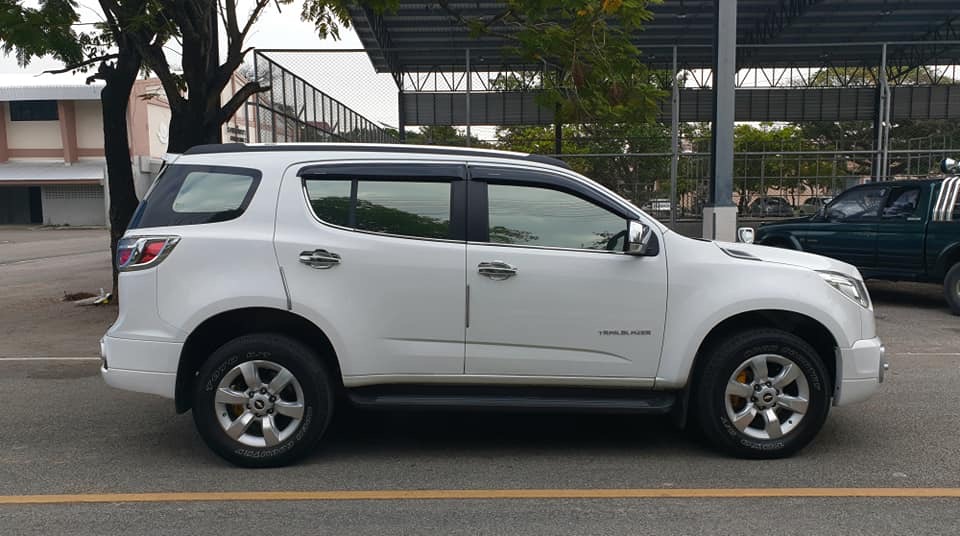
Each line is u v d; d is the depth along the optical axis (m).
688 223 17.89
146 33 10.47
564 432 5.71
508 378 4.90
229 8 10.44
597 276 4.86
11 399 6.61
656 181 18.27
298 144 5.05
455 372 4.88
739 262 5.01
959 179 10.86
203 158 4.97
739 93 23.80
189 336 4.72
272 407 4.82
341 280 4.77
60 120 42.34
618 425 5.89
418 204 4.93
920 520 4.09
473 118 21.41
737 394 4.95
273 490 4.52
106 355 4.80
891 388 6.89
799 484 4.61
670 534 3.93
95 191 43.84
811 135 33.22
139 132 39.06
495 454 5.20
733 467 4.91
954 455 5.13
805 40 22.38
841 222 12.09
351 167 4.93
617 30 9.22
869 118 23.83
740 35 21.88
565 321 4.86
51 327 10.30
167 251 4.73
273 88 14.57
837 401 5.05
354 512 4.21
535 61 9.79
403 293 4.79
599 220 4.99
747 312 5.07
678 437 5.57
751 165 19.95
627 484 4.63
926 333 9.67
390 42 19.61
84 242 29.81
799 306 4.93
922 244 11.00
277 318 4.91
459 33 18.83
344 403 6.39
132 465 4.97
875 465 4.94
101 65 11.16
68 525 4.04
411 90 22.16
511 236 4.91
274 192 4.86
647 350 4.92
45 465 4.97
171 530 3.98
